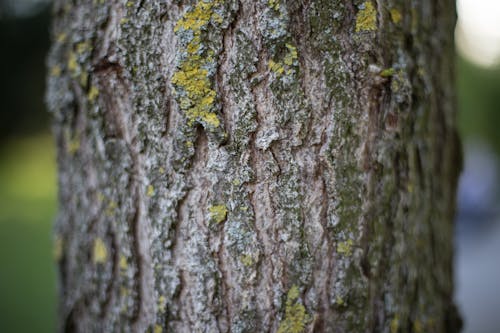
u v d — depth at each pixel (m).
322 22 0.52
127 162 0.55
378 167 0.54
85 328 0.59
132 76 0.54
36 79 2.30
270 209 0.53
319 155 0.53
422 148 0.57
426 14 0.57
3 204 2.59
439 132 0.60
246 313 0.54
